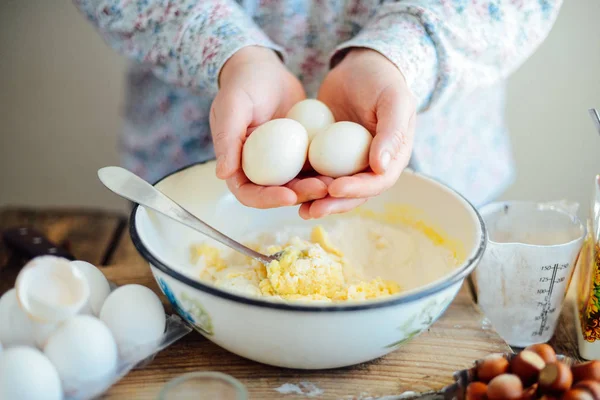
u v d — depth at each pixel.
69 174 1.29
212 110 0.62
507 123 1.07
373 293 0.61
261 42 0.69
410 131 0.59
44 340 0.51
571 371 0.50
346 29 0.79
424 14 0.68
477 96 0.84
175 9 0.70
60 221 0.98
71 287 0.52
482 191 0.89
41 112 1.22
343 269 0.65
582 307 0.63
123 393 0.53
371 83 0.61
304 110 0.62
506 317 0.65
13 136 1.25
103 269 0.67
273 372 0.56
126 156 0.90
